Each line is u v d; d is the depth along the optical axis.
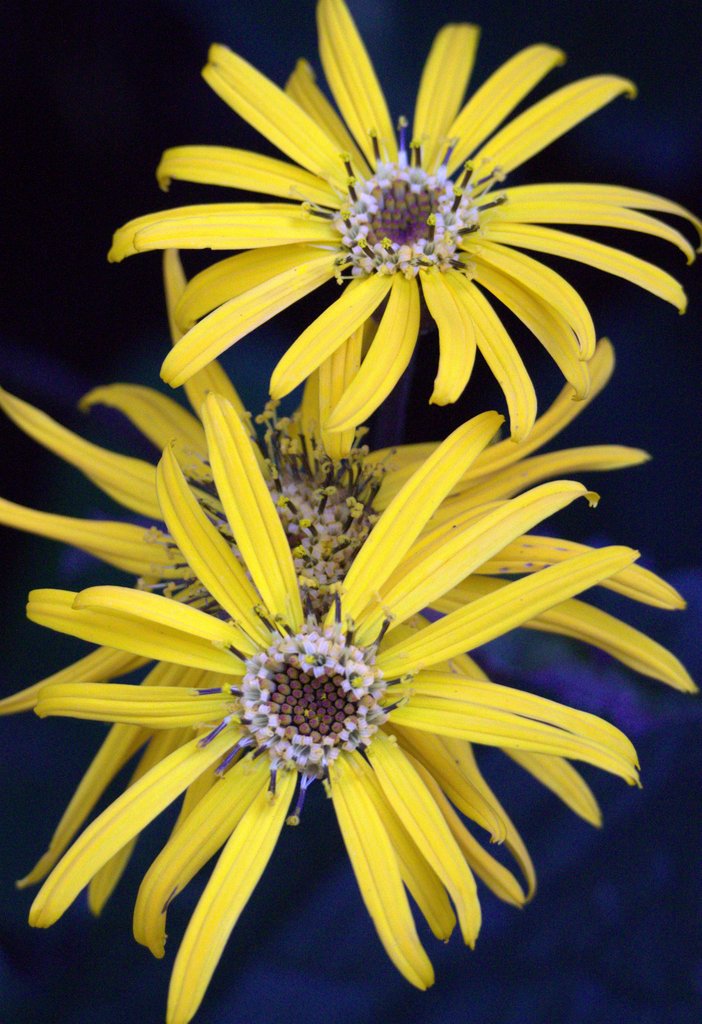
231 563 0.37
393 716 0.36
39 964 0.45
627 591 0.38
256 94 0.38
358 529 0.39
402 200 0.39
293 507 0.39
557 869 0.44
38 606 0.36
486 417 0.36
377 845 0.35
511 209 0.38
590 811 0.39
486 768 0.45
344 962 0.44
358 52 0.39
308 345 0.36
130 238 0.37
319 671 0.36
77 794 0.38
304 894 0.44
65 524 0.39
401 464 0.39
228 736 0.36
